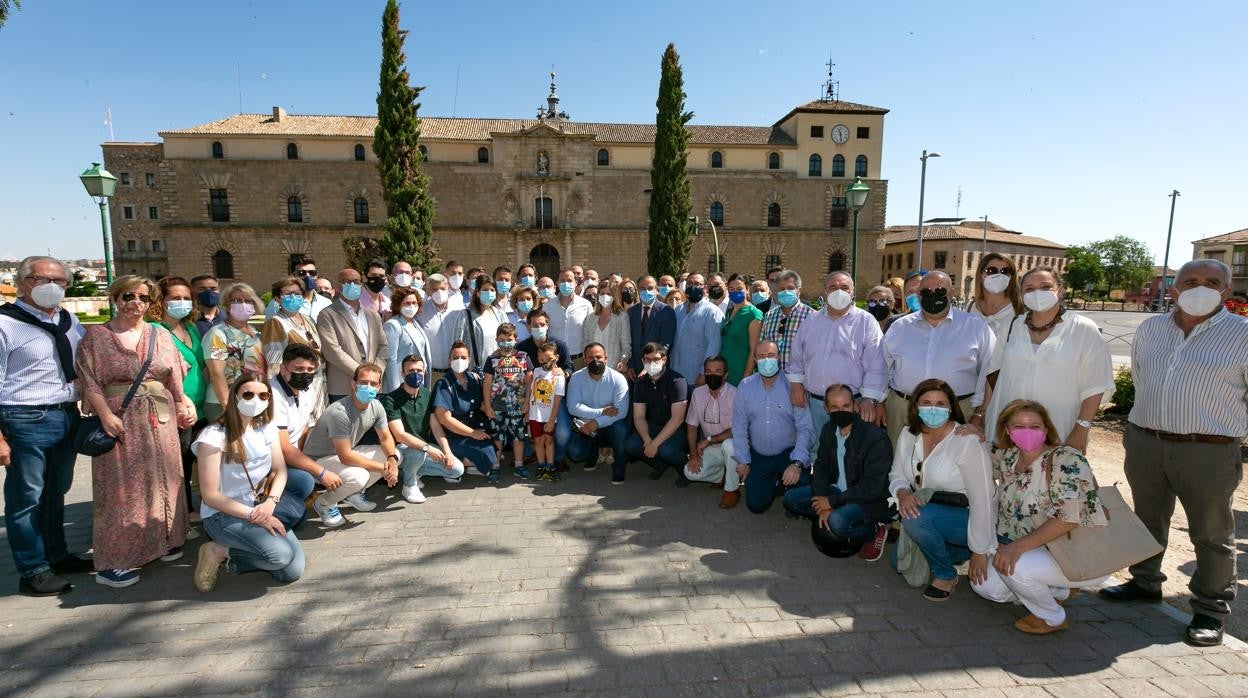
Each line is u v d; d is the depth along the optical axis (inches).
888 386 226.8
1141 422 165.5
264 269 1749.5
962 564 195.6
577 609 164.9
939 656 144.3
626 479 283.3
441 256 1791.3
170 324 216.5
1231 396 149.9
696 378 311.4
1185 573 192.1
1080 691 131.2
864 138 1935.3
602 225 1839.3
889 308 279.9
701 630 154.9
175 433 191.5
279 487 188.1
